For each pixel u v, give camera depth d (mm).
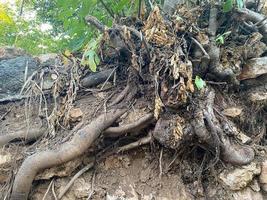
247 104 1273
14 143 1123
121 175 1107
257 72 1229
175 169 1135
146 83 1141
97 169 1105
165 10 1278
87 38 1333
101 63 1255
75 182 1068
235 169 1109
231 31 1266
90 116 1116
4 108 1225
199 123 1060
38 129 1135
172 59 1027
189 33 1114
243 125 1248
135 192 1081
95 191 1067
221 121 1129
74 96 1170
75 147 1037
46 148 1076
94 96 1197
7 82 1288
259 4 1408
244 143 1148
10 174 1075
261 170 1134
